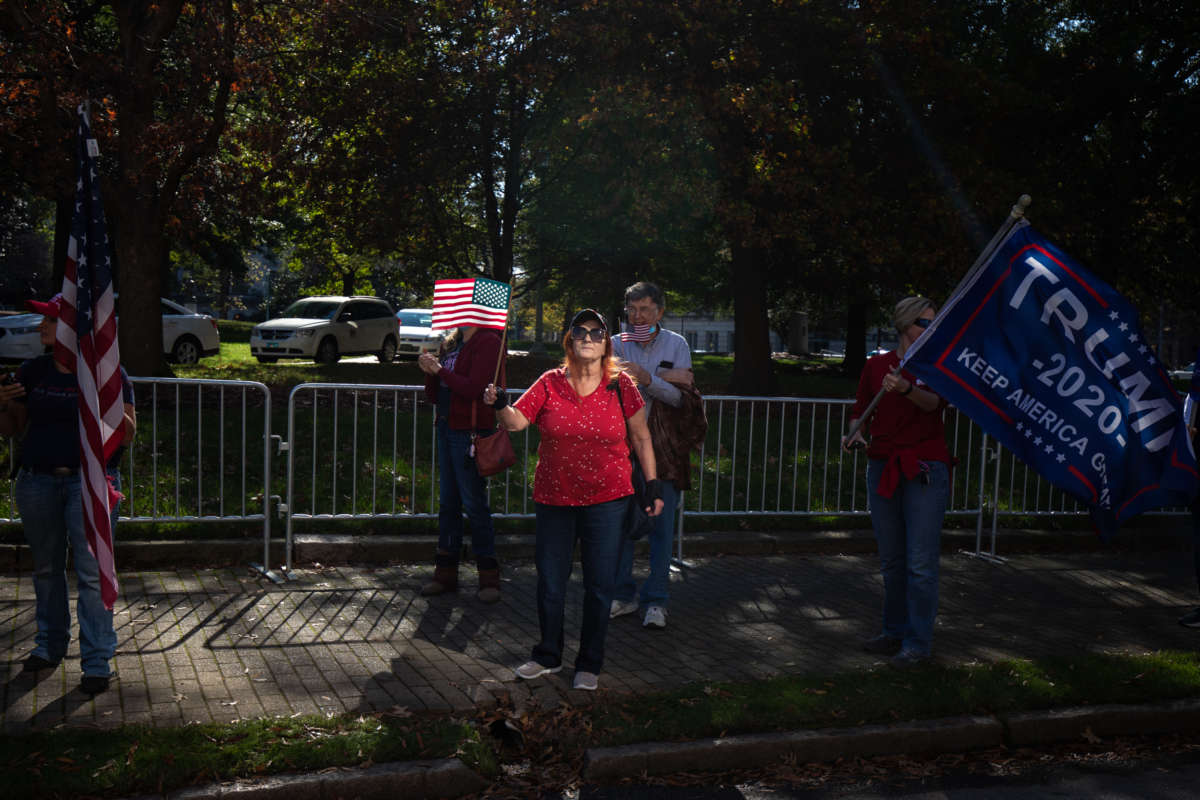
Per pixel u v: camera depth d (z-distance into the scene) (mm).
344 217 17828
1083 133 16875
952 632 5996
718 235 19422
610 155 15406
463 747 4031
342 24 14031
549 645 4844
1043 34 18094
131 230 14258
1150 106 16844
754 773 4188
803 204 15211
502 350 5961
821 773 4215
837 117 15906
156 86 13188
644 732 4250
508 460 5277
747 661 5336
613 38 14219
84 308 4348
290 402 6633
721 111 14508
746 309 18438
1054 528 8836
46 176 13070
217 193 14477
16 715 4141
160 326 14773
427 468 9430
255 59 12836
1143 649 5789
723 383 21297
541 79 15125
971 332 5109
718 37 14766
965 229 14648
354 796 3738
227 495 8031
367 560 7043
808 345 73062
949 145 14961
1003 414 5070
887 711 4562
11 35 12219
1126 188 16406
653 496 4730
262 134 14406
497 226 18500
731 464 8859
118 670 4742
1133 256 18328
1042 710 4715
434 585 6324
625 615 6141
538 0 14375
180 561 6664
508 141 17766
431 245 20047
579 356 4504
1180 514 9219
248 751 3832
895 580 5535
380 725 4152
